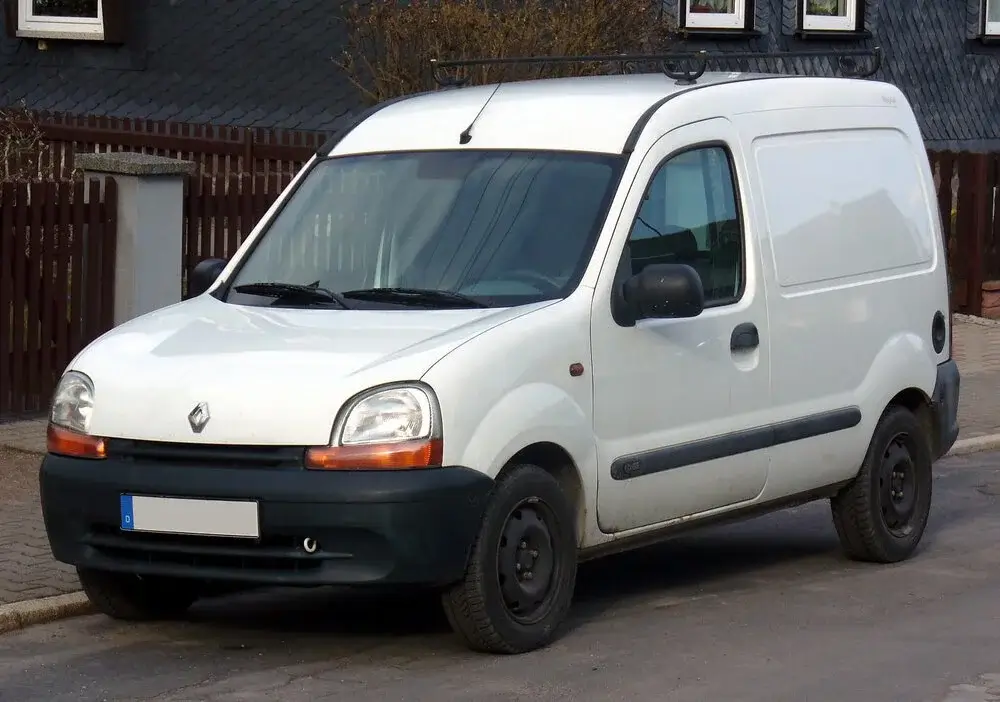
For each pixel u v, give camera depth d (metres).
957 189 22.98
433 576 8.07
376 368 8.12
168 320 9.17
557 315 8.72
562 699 7.84
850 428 10.57
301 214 9.91
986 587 10.33
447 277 9.16
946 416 11.52
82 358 8.78
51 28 25.42
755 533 12.10
